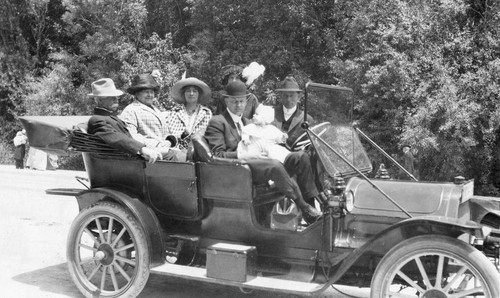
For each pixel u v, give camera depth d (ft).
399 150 52.08
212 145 16.42
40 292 16.99
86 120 19.35
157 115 19.40
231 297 16.84
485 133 48.37
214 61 69.87
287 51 63.62
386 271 13.16
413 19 50.26
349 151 16.39
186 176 15.62
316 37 63.05
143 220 15.46
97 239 16.67
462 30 52.49
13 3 96.37
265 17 65.16
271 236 15.07
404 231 13.35
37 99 84.33
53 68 88.58
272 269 15.20
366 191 14.90
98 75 81.25
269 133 16.33
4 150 88.33
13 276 18.65
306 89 14.52
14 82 93.97
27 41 99.30
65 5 87.15
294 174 15.15
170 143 18.29
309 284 14.14
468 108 46.55
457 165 47.55
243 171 14.89
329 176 14.55
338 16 59.82
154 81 19.80
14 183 46.88
